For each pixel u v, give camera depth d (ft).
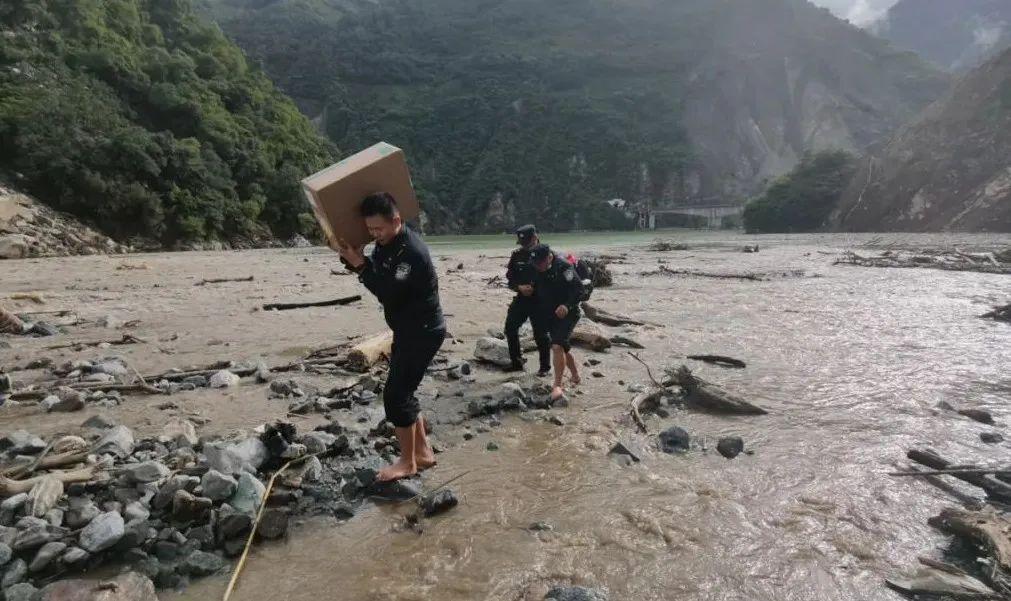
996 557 10.46
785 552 11.10
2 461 13.79
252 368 23.90
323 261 102.99
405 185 13.52
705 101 609.42
